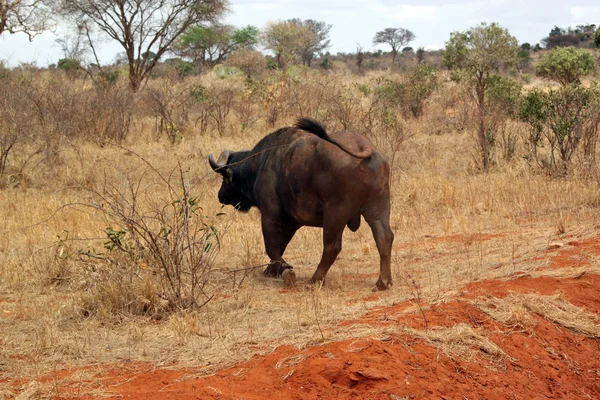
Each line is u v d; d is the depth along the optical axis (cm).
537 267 845
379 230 830
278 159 898
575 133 1616
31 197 1414
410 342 604
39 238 1103
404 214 1313
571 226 1084
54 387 531
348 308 718
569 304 746
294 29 5981
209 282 875
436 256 1008
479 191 1439
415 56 7806
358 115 2019
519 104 2127
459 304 701
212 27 4056
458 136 2125
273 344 613
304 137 875
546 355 656
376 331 616
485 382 580
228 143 2019
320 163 828
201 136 2166
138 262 789
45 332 677
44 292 854
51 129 1752
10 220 1226
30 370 582
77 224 1169
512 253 927
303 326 662
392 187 1454
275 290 854
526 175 1577
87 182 1530
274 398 515
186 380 548
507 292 751
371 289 841
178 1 3562
